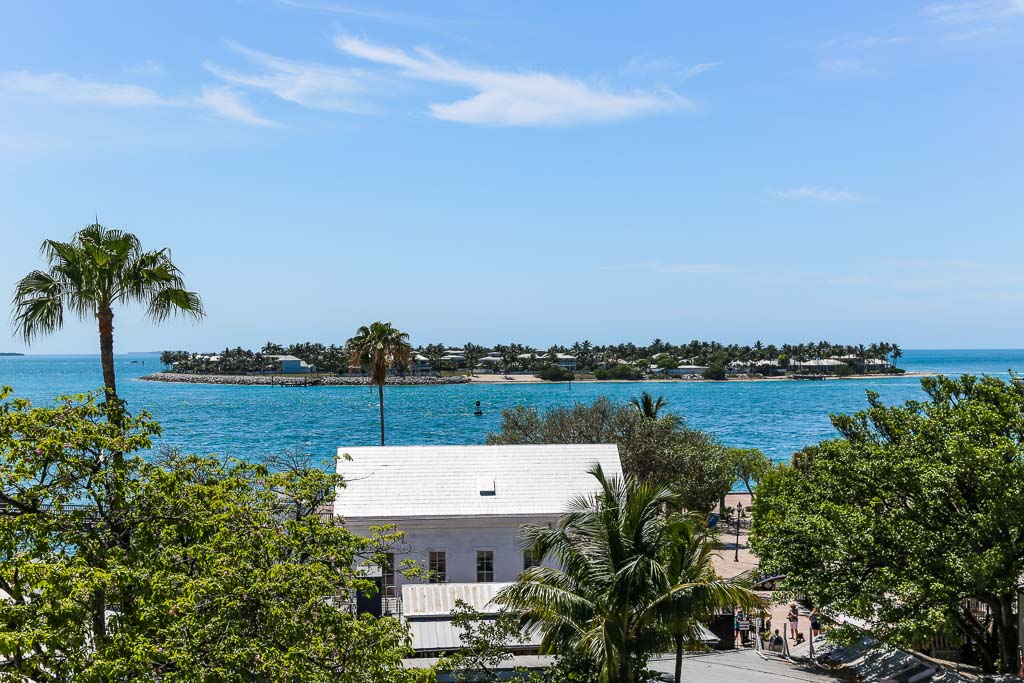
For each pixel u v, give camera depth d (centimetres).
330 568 1884
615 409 7100
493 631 2588
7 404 1759
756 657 3488
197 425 15812
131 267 3130
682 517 2647
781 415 19362
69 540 1650
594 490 4106
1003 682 2866
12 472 1672
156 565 1705
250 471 2227
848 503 3441
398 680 1675
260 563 1811
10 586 1664
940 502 3077
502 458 4262
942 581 2898
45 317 3027
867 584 3047
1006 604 3192
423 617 3012
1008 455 2986
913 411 3569
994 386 3506
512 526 3938
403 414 19062
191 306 3266
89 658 1483
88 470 1755
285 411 19750
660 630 2519
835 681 3039
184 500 1823
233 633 1557
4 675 1493
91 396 1889
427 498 3972
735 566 5612
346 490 3972
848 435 3678
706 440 6969
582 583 2502
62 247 3036
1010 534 2961
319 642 1603
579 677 2500
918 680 2942
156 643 1550
